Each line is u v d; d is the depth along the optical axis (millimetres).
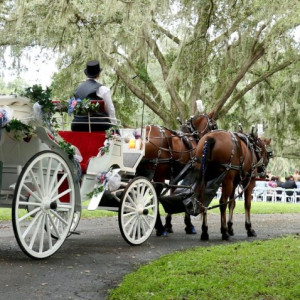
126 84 23688
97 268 7422
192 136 11883
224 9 21688
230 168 10422
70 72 23281
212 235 11586
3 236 10516
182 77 22750
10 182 8047
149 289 5984
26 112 7738
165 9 20109
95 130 9383
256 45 23734
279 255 7973
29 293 5965
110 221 14352
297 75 24062
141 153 10086
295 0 18844
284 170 38469
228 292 5754
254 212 18828
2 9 21922
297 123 25578
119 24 21328
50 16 20078
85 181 8836
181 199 10180
